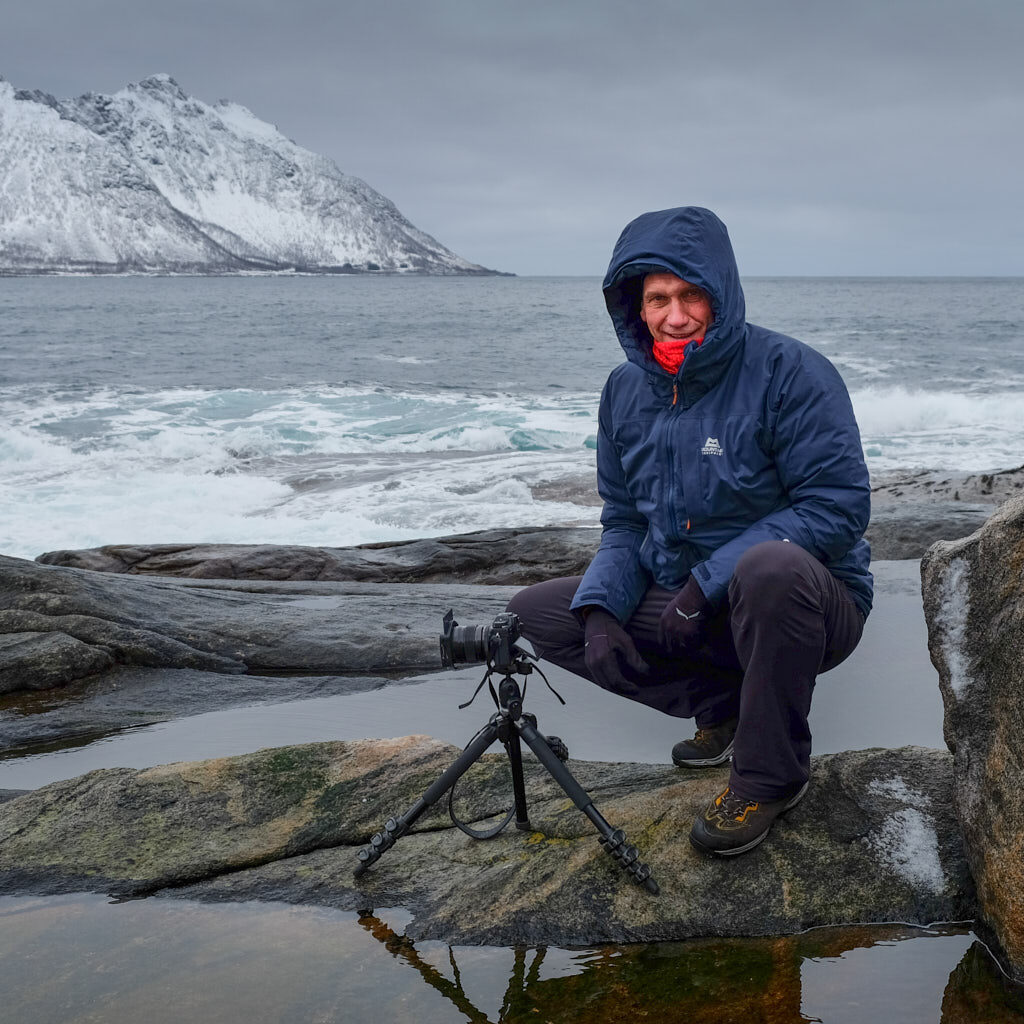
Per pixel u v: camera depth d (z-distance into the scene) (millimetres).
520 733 2541
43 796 3043
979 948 2246
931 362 33625
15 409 21562
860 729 3715
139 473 14133
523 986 2158
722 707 2969
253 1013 2072
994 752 2219
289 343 45625
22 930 2449
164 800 2982
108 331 51969
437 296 127875
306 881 2641
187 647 5086
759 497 2631
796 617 2320
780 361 2568
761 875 2434
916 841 2498
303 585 6480
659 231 2539
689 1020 2010
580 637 3014
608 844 2430
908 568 6520
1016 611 2178
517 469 13469
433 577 7363
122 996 2145
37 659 4734
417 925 2424
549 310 85875
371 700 4504
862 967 2182
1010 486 9922
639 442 2797
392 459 15508
